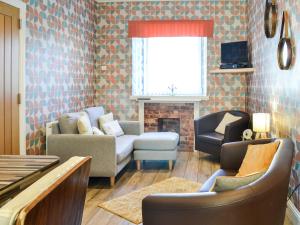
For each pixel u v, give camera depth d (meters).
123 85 6.32
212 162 5.25
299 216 2.85
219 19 6.02
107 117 5.30
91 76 6.13
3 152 3.40
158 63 6.28
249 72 5.67
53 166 1.89
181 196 1.74
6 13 3.40
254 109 5.23
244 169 2.79
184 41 6.20
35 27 4.02
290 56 3.11
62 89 4.86
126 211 3.17
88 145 3.93
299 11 2.88
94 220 2.97
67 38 5.00
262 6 4.61
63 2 4.82
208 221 1.69
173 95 6.16
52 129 4.22
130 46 6.26
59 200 1.13
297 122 2.92
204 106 6.16
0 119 3.34
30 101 3.93
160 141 4.73
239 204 1.71
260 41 4.75
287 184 2.11
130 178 4.33
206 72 6.12
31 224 0.93
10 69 3.50
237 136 4.97
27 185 1.67
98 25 6.30
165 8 6.12
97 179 4.30
